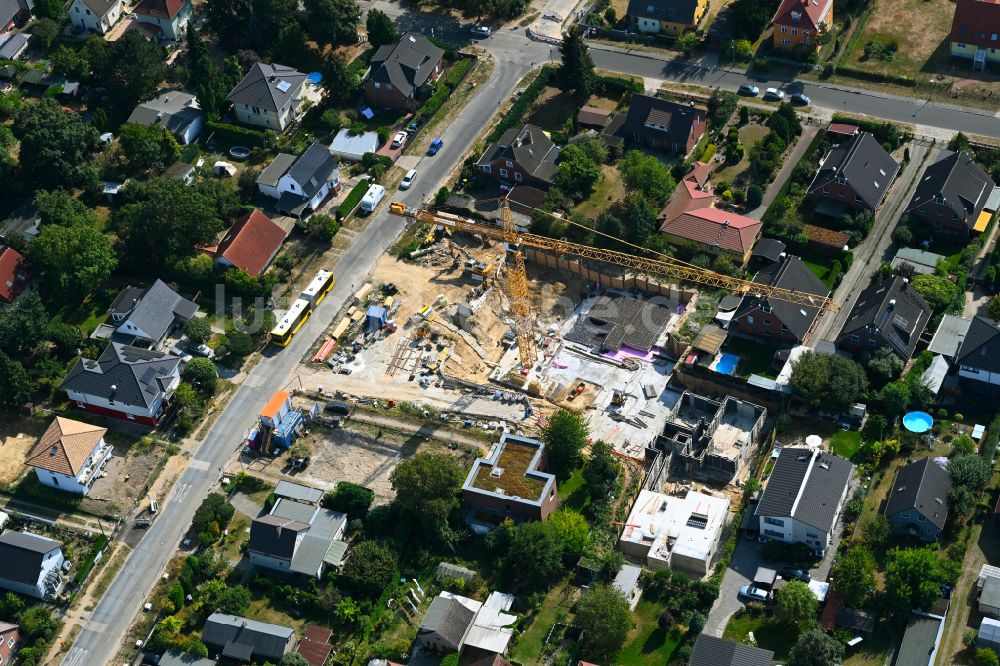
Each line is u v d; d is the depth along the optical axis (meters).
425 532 181.88
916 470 177.38
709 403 197.38
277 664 167.50
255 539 178.50
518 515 182.12
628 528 179.62
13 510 191.38
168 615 175.12
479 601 173.88
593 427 199.88
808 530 174.00
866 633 164.50
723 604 171.62
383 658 168.00
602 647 167.00
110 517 190.12
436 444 197.38
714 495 187.25
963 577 169.88
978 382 193.00
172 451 199.00
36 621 174.25
